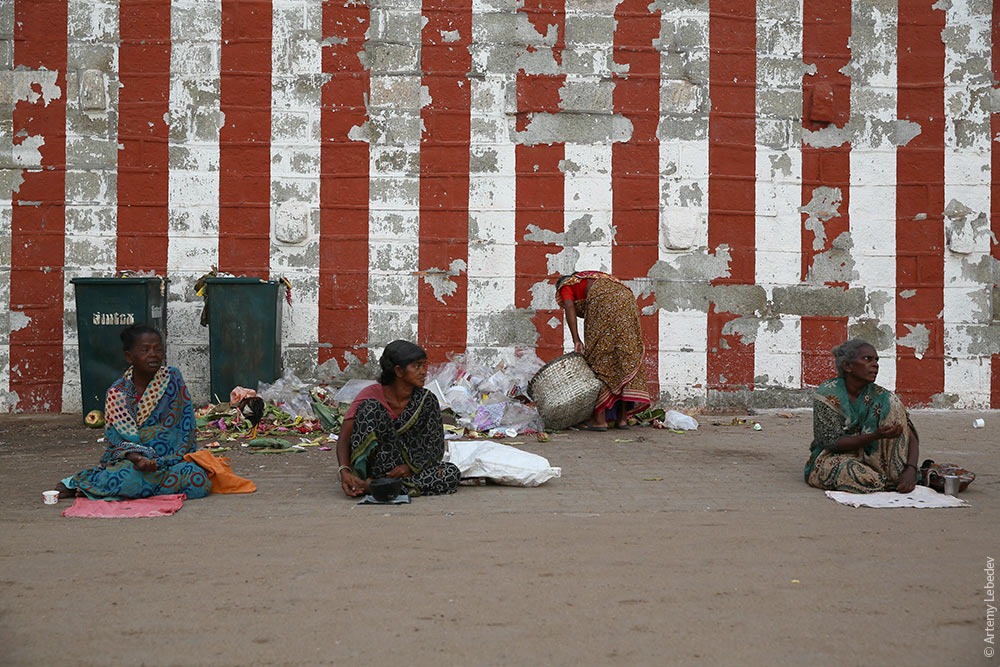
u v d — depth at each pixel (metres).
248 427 8.30
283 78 9.87
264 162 9.85
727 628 3.08
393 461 5.41
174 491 5.30
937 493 5.45
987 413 9.84
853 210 10.16
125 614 3.21
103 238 9.72
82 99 9.66
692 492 5.57
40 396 9.65
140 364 5.38
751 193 10.11
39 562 3.88
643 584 3.56
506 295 9.97
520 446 7.60
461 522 4.68
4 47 9.62
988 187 10.10
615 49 10.03
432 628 3.07
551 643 2.94
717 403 10.08
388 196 9.93
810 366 10.16
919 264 10.15
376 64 9.92
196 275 9.82
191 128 9.80
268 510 5.02
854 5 10.16
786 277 10.14
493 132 9.97
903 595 3.43
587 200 10.00
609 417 8.73
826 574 3.70
